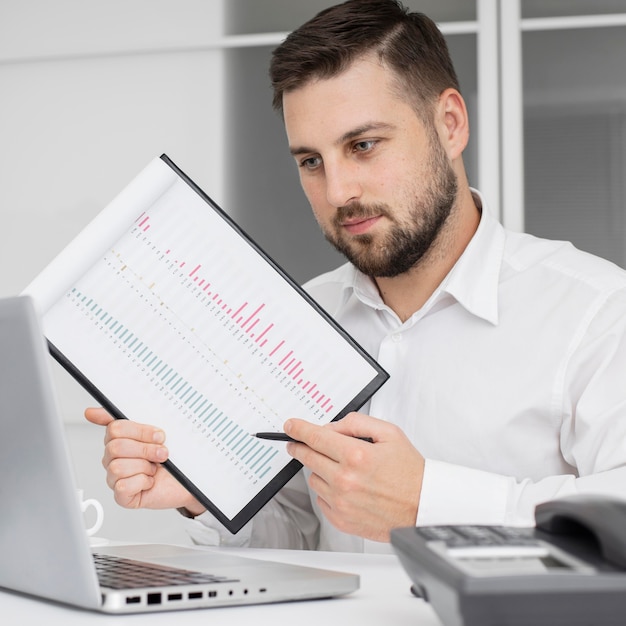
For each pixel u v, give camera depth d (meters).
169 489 1.13
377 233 1.20
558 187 2.10
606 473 0.98
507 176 2.12
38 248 2.30
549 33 2.12
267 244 2.21
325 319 1.06
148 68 2.28
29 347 0.60
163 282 1.06
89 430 2.18
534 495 0.95
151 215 1.06
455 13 2.17
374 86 1.16
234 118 2.24
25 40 2.32
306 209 2.19
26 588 0.73
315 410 1.05
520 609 0.48
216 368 1.06
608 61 2.10
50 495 0.63
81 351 1.05
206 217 1.07
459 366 1.29
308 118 1.17
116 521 2.14
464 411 1.27
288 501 1.39
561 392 1.21
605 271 1.28
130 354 1.06
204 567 0.80
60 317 1.04
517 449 1.24
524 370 1.24
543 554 0.53
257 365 1.06
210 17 2.26
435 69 1.26
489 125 2.13
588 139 2.10
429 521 0.93
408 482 0.93
